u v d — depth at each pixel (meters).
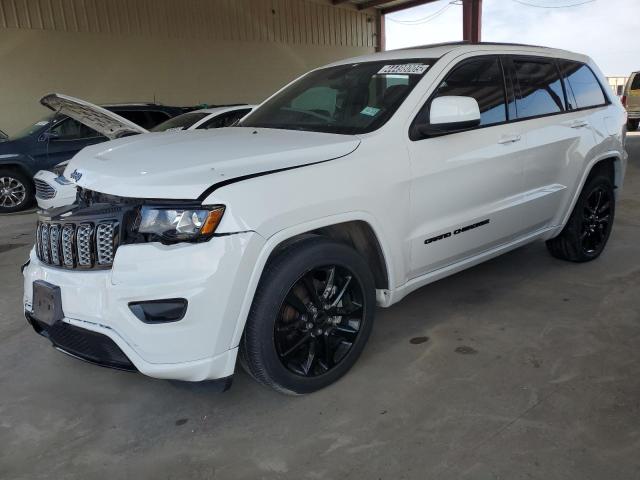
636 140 14.18
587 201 4.49
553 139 3.92
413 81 3.24
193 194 2.29
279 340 2.61
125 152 2.82
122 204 2.44
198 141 2.92
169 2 14.95
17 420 2.73
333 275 2.77
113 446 2.50
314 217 2.57
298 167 2.57
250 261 2.35
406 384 2.88
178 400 2.85
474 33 17.55
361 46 20.22
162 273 2.29
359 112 3.23
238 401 2.80
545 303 3.85
